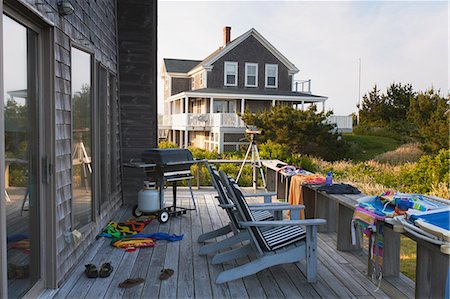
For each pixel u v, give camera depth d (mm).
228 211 4059
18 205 2795
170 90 25031
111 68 6102
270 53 21922
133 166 5449
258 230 3426
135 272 3717
